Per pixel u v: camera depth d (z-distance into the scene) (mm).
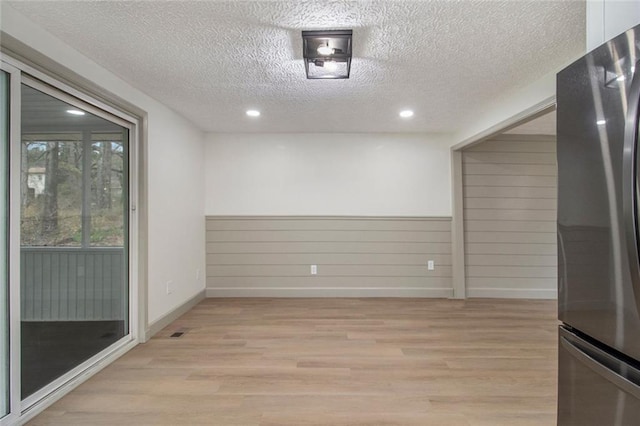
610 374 957
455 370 2387
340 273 4512
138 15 1803
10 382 1771
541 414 1879
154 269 3113
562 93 1149
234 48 2172
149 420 1824
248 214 4508
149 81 2703
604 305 984
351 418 1836
